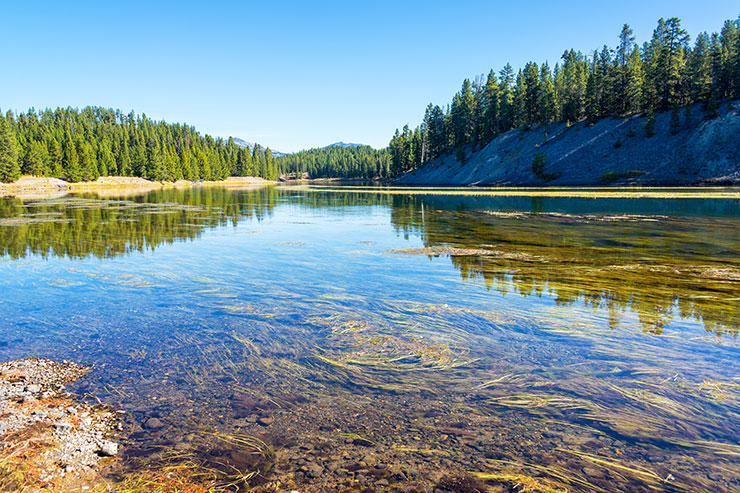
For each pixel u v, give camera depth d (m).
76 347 7.00
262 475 3.88
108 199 54.88
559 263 13.78
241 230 23.31
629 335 7.36
